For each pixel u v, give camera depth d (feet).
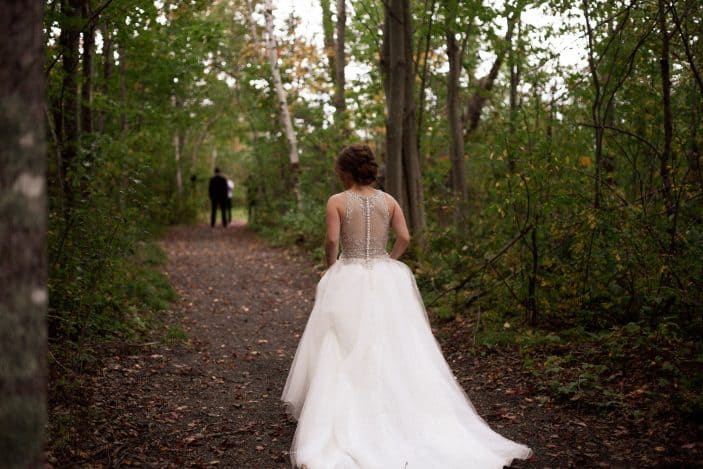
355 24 37.11
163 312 26.63
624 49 21.74
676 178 19.08
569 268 19.94
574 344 18.53
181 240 58.34
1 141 6.04
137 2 22.22
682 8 19.58
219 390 17.22
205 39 34.99
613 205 19.22
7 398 6.11
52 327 18.15
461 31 31.35
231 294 33.19
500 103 41.42
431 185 42.34
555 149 20.18
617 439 12.57
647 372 15.43
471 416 12.63
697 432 12.07
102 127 37.06
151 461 12.05
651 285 17.85
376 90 43.42
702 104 20.39
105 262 19.03
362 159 13.32
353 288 13.01
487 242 26.04
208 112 61.05
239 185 120.78
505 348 19.72
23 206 6.13
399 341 12.85
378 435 11.74
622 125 22.70
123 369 17.87
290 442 13.44
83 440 12.48
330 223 13.24
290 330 25.55
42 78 6.40
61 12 21.20
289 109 61.57
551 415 14.26
